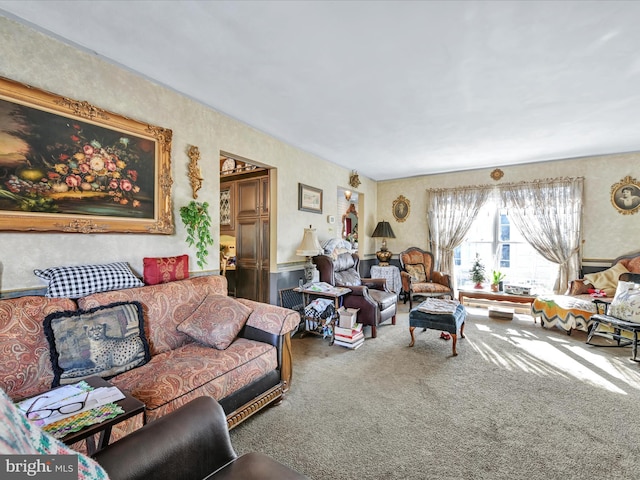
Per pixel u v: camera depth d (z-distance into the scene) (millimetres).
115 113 2135
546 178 4805
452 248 5488
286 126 3357
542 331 3885
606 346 3322
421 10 1646
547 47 1961
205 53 2031
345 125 3316
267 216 4168
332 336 3430
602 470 1546
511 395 2293
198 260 2742
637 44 1916
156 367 1741
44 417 1051
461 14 1674
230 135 3100
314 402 2191
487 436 1819
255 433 1839
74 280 1824
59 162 1858
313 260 4141
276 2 1584
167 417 1086
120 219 2168
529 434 1836
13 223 1678
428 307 3365
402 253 5691
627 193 4285
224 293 2580
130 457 924
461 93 2588
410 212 5980
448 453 1673
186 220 2607
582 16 1684
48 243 1836
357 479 1491
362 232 5887
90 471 731
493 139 3746
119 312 1812
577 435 1824
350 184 5375
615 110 2908
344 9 1638
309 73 2279
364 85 2457
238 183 4539
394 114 3025
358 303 3699
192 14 1671
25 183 1723
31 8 1612
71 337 1581
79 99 1964
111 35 1845
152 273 2299
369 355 3090
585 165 4547
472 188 5316
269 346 2143
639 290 3236
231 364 1859
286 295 3965
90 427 1010
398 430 1876
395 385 2451
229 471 1068
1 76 1642
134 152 2248
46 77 1815
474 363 2887
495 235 5336
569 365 2834
